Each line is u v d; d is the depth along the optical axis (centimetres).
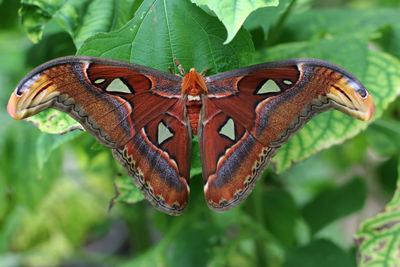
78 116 79
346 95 77
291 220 106
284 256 99
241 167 82
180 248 99
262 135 81
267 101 80
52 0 84
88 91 79
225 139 82
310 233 105
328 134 85
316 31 97
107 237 175
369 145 113
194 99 82
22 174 101
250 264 114
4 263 130
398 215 87
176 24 82
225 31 82
